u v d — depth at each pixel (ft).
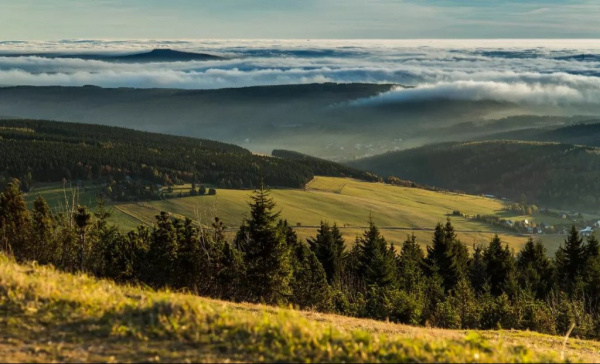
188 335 36.52
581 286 203.92
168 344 35.32
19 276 44.75
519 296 186.80
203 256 159.12
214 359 33.42
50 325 37.35
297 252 249.34
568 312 152.56
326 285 160.45
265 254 152.46
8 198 190.90
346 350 35.83
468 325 150.92
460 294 168.66
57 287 44.52
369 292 171.83
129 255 166.61
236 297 157.17
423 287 190.90
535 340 88.43
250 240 156.66
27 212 195.62
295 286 161.79
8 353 32.78
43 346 34.14
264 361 33.68
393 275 199.93
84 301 41.27
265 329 37.93
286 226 260.42
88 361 32.45
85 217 161.38
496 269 238.27
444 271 234.79
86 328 37.14
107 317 38.68
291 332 37.42
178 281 154.71
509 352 40.52
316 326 40.83
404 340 39.40
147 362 32.68
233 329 37.73
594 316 176.14
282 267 153.79
